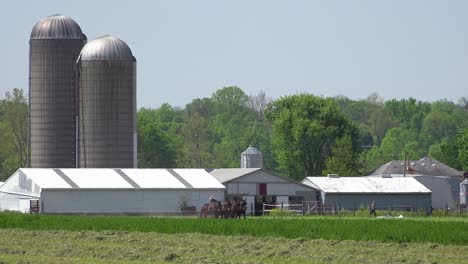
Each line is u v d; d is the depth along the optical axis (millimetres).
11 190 180375
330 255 89000
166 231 116500
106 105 187750
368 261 84938
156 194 176875
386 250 94188
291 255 89562
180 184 179375
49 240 106562
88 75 188125
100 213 173500
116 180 177500
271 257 88375
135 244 101062
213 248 95562
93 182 175375
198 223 126188
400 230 111312
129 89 188875
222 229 116812
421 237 104125
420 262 84250
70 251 93000
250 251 92812
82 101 188750
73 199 172000
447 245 98125
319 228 115500
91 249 94625
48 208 170750
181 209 177625
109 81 187750
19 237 110625
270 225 121250
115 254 89812
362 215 179000
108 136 187750
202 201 179250
